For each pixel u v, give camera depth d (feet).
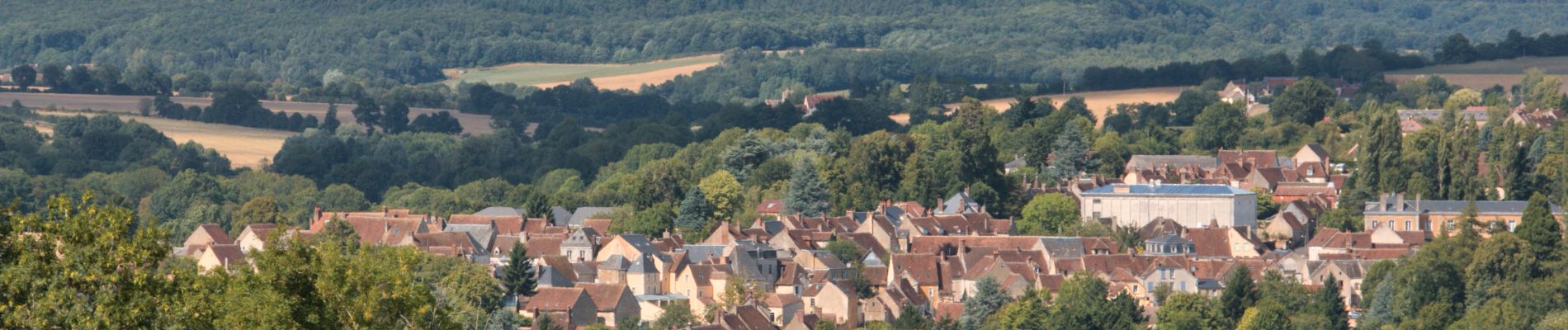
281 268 522.47
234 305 504.84
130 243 458.50
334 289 520.42
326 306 520.83
